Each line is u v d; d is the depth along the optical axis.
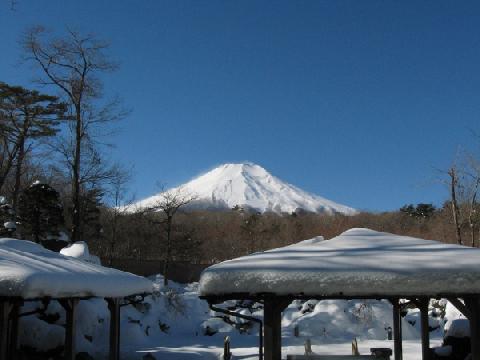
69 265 14.27
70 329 12.89
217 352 21.28
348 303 30.94
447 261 9.15
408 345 23.84
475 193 36.38
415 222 71.75
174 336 27.47
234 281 9.18
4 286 10.73
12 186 44.25
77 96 34.16
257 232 62.25
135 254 50.84
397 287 8.80
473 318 9.11
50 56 33.88
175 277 45.06
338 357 11.70
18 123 35.41
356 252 10.00
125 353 20.80
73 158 34.59
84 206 39.50
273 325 9.34
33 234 29.02
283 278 9.03
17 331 16.00
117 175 85.44
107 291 14.20
